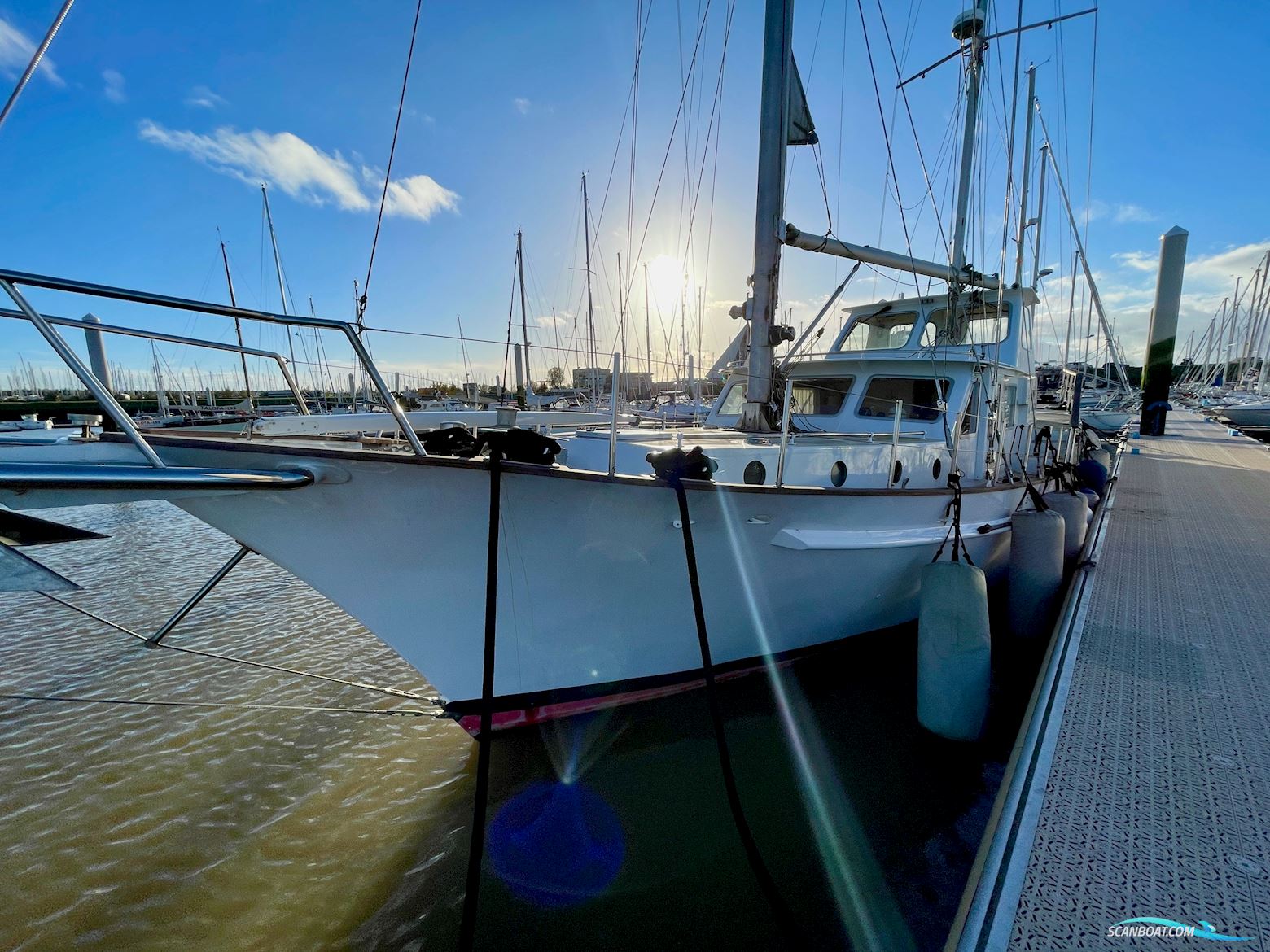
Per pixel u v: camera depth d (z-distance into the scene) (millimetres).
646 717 3889
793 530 3729
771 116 4453
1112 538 6133
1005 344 6250
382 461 2562
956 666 3713
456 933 2662
